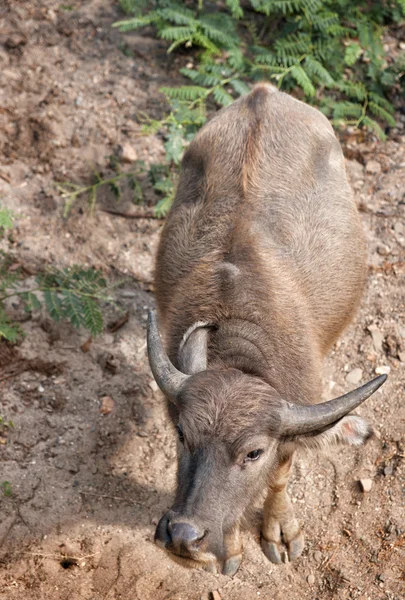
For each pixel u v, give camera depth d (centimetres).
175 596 723
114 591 726
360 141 1066
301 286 709
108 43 1144
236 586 730
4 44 1125
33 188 1006
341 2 1125
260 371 632
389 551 735
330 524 766
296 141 756
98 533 764
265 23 1150
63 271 930
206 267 695
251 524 773
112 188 1007
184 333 661
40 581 732
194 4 1168
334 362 881
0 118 1053
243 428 570
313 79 1091
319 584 729
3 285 872
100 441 827
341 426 623
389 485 777
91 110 1074
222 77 1089
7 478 791
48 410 841
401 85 1102
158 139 1058
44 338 889
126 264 963
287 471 704
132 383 867
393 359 878
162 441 829
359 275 788
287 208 725
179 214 770
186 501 564
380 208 1005
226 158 746
